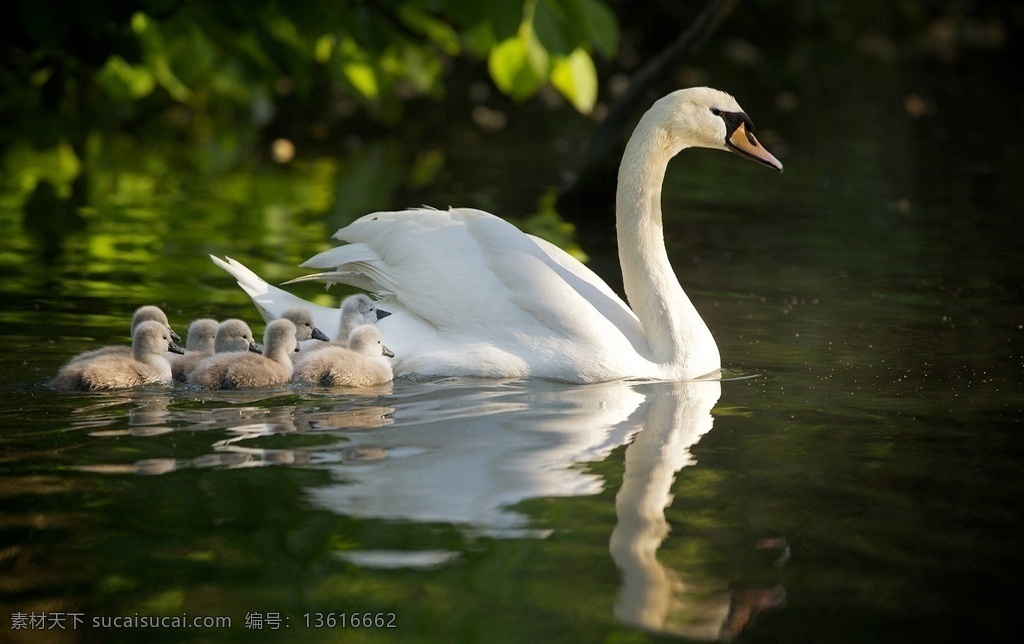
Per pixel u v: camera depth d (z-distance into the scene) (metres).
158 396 10.73
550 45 17.98
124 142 31.45
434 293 11.95
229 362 11.09
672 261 18.42
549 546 7.48
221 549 7.33
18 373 11.46
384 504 8.07
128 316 14.01
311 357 11.34
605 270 17.16
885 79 46.72
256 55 23.34
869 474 8.86
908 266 17.91
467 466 8.85
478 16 17.83
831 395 11.17
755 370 12.22
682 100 12.66
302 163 28.44
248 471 8.65
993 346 13.20
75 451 9.05
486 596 6.80
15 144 29.56
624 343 11.78
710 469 8.94
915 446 9.55
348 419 10.05
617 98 22.91
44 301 14.62
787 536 7.70
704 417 10.36
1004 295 15.92
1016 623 6.59
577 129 35.25
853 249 19.31
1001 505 8.25
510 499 8.22
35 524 7.66
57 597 6.73
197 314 14.31
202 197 23.33
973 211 22.78
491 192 24.20
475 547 7.43
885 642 6.37
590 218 21.58
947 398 11.04
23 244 18.31
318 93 37.03
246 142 31.86
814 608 6.75
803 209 23.17
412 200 23.06
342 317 12.16
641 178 12.55
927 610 6.73
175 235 19.36
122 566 7.10
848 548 7.52
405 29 21.88
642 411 10.52
